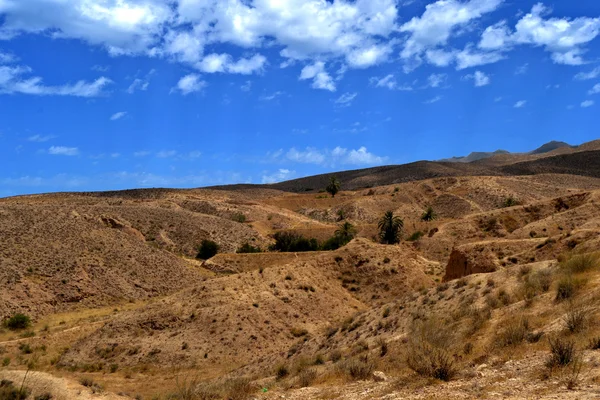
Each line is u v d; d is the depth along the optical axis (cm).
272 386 2231
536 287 2462
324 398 1723
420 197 17700
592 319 1733
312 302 5000
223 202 16375
